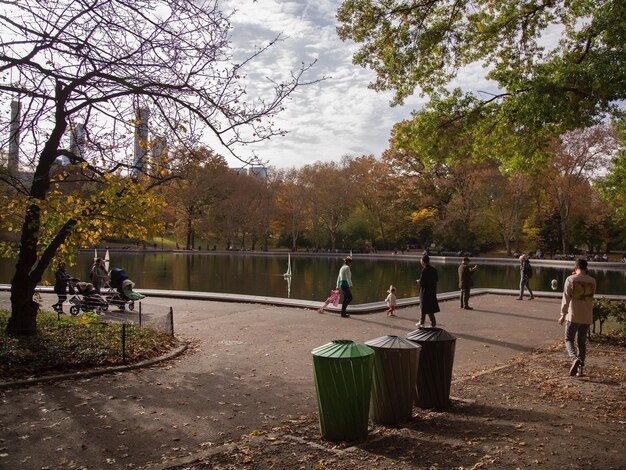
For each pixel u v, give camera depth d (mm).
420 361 6984
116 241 85312
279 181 82562
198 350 11312
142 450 5594
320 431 5973
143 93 10609
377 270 47031
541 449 5281
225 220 78500
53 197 10898
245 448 5473
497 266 53094
